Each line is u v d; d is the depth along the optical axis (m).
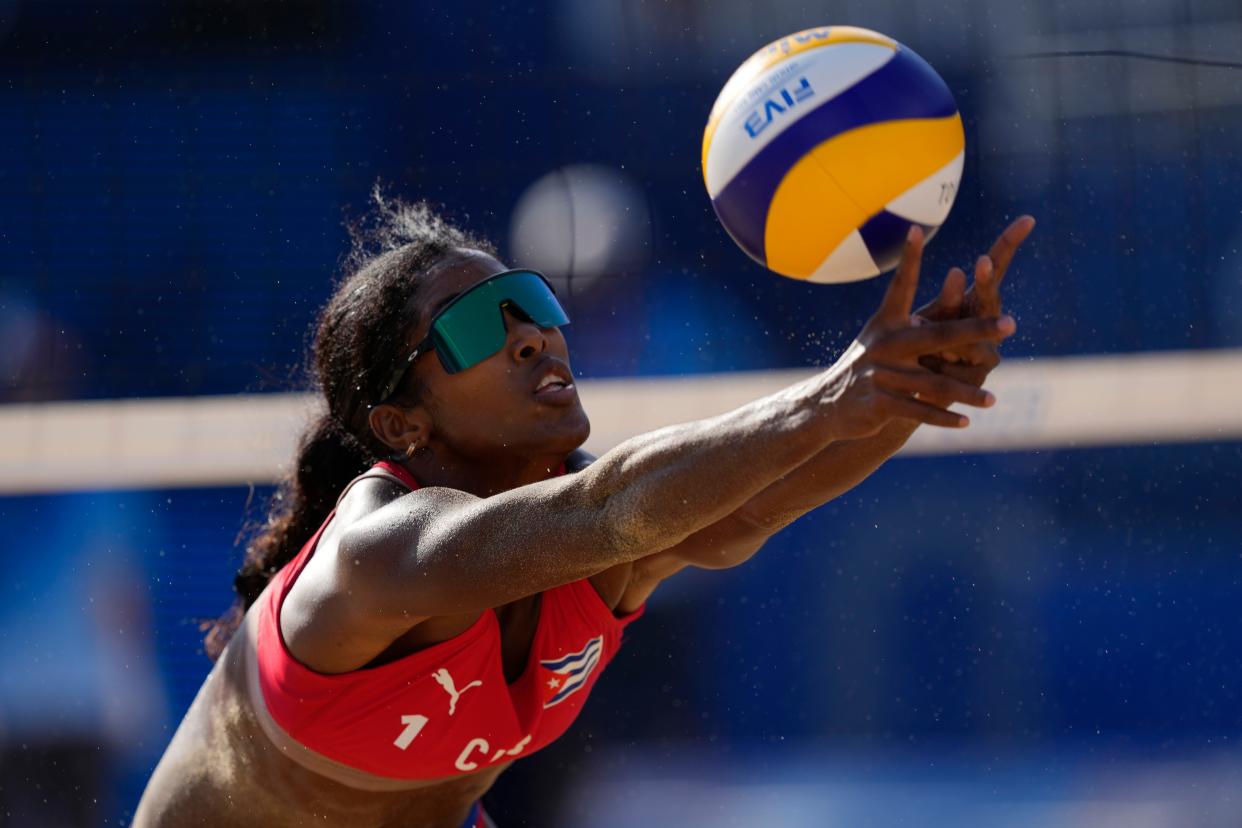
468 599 7.84
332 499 10.46
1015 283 33.59
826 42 8.40
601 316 33.56
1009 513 30.06
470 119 36.09
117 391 34.75
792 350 32.59
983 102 34.81
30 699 28.61
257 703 9.32
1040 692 29.38
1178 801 26.23
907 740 28.47
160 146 36.50
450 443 9.73
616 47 36.53
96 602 29.61
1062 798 26.75
